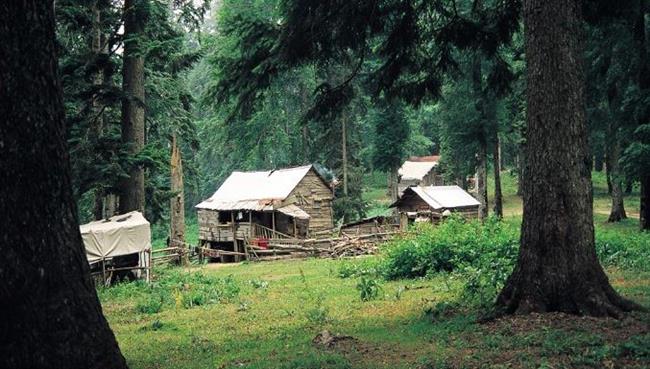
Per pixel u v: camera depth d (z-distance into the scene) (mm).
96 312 5520
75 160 19734
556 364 5980
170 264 32344
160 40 22547
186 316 13727
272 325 11141
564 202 8359
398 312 11016
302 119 13367
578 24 8648
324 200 41344
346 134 49875
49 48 5324
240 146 49750
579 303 8094
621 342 6512
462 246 17266
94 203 30859
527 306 8414
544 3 8594
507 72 13586
